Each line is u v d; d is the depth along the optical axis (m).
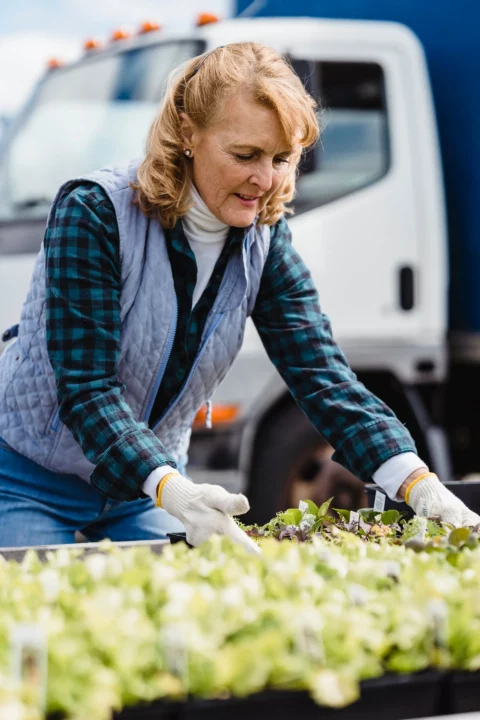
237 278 2.09
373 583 1.48
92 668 1.15
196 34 4.38
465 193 4.55
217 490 1.79
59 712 1.13
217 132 1.89
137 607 1.34
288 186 2.08
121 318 2.04
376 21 4.89
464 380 4.89
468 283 4.57
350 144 4.47
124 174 2.03
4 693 1.08
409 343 4.52
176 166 1.96
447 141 4.62
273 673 1.21
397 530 2.02
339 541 1.85
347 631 1.27
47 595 1.39
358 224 4.46
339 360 2.23
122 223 1.98
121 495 1.89
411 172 4.53
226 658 1.18
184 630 1.22
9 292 4.27
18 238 4.34
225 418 4.30
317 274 4.40
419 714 1.29
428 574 1.48
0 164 4.55
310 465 4.53
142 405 2.14
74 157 4.44
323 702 1.19
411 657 1.29
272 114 1.86
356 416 2.13
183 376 2.15
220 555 1.60
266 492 4.47
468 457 4.92
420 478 2.05
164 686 1.16
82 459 2.20
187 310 2.09
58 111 4.59
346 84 4.47
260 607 1.32
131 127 4.39
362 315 4.46
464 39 4.49
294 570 1.46
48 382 2.13
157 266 2.03
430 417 4.58
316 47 4.44
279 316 2.20
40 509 2.24
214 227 2.04
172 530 2.43
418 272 4.52
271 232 2.16
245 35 4.37
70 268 1.95
